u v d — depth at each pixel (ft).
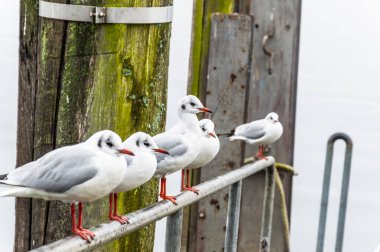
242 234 50.11
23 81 30.73
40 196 25.76
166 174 33.35
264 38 52.31
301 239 75.72
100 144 26.16
